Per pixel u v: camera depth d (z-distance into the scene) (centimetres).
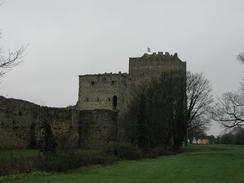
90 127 7669
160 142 7838
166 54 10838
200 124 9994
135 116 8212
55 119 7125
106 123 7694
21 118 6331
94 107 9825
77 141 7569
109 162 4722
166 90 8550
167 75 9200
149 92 8662
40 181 3133
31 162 3766
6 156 4091
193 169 4081
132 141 7644
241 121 6519
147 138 7569
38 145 6262
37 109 6744
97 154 5028
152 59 10875
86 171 3859
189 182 3166
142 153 5928
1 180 3133
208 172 3806
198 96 8794
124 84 9981
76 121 7581
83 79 10006
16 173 3444
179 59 10900
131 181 3212
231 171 3875
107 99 9762
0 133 5859
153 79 9938
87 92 9944
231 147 9812
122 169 4103
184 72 9844
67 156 4162
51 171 3700
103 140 7606
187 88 8712
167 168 4206
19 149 5862
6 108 6022
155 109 8038
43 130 5828
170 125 8112
